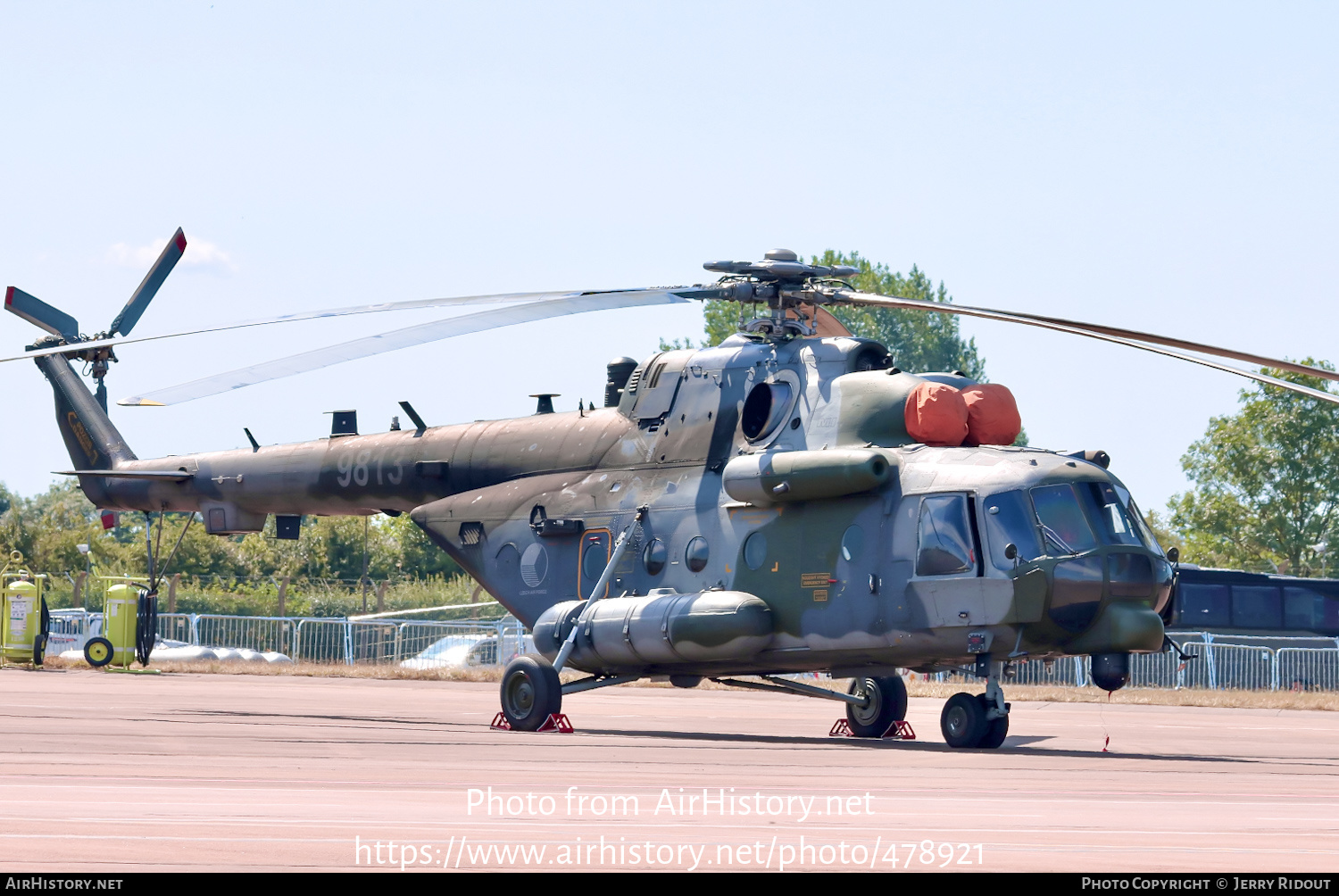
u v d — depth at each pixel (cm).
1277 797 1742
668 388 3325
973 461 2775
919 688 6244
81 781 1623
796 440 3030
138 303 5075
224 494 4412
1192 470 15475
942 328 18875
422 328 2861
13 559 14812
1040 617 2602
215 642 8262
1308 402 14650
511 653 7431
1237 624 8188
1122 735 3375
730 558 3061
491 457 3662
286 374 2858
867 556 2838
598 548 3322
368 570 15888
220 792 1527
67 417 5019
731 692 5828
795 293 3167
